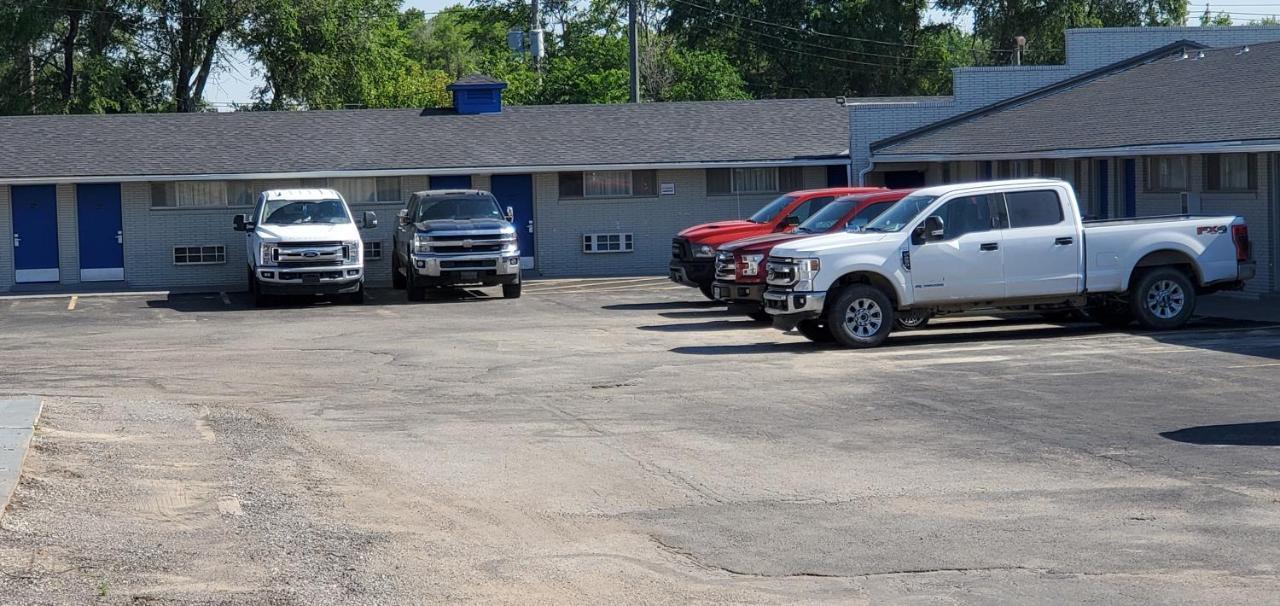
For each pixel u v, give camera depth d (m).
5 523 8.66
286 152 35.09
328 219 29.05
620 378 15.87
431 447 11.81
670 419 12.98
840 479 10.18
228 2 49.81
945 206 18.30
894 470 10.44
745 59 67.38
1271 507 8.88
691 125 37.53
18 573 7.64
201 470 10.73
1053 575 7.53
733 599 7.31
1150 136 23.14
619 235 36.09
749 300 21.00
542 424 12.89
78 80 49.31
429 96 71.56
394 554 8.27
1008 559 7.88
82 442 11.61
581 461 11.09
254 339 21.56
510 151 35.50
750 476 10.38
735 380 15.41
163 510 9.33
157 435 12.30
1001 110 33.44
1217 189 23.98
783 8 65.88
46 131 35.97
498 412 13.67
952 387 14.38
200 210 34.75
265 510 9.41
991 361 16.23
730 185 36.28
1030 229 18.31
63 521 8.84
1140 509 8.95
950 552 8.06
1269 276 22.66
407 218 30.53
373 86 55.50
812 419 12.77
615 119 37.97
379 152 35.22
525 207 35.88
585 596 7.41
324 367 17.67
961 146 29.73
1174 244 18.64
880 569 7.77
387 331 22.42
